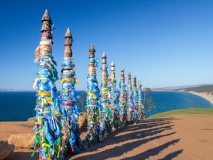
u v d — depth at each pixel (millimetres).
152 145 12734
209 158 10367
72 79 11586
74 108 11438
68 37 11633
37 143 8391
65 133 10797
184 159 10148
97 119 13750
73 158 10281
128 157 10352
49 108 8391
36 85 8484
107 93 16453
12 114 75562
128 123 22984
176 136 15312
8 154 9180
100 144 13070
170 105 121625
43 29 8633
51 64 8570
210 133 16219
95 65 14117
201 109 39656
